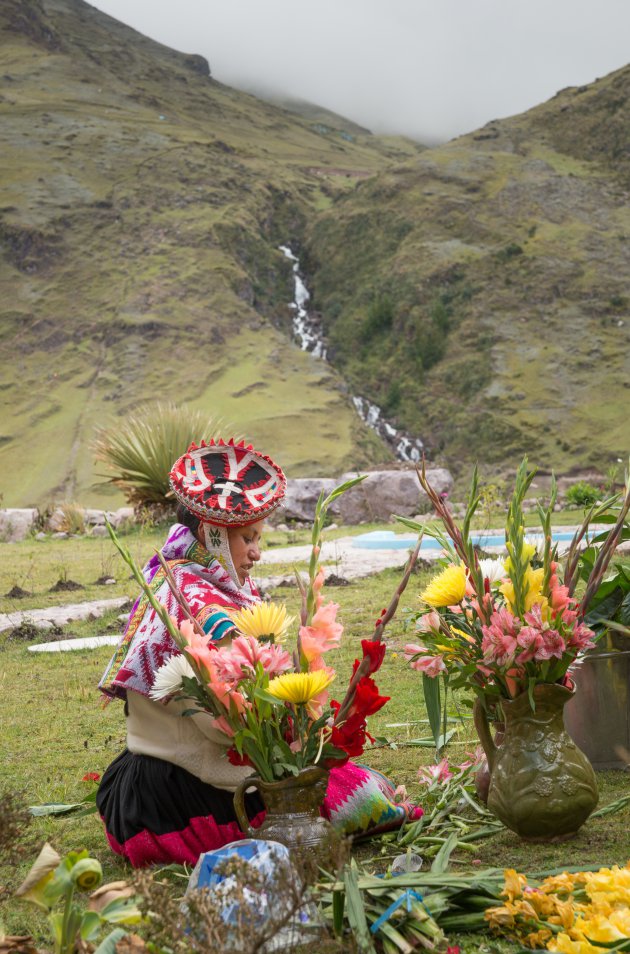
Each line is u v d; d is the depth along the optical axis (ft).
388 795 10.26
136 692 9.80
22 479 352.08
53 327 447.01
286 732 8.74
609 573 12.56
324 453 359.05
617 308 437.99
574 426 376.27
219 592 9.73
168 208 536.83
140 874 6.61
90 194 530.27
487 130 588.91
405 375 440.04
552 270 458.50
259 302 494.59
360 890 7.62
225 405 392.88
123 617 26.21
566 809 9.02
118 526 54.70
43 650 22.63
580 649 9.29
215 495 9.75
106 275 480.64
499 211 509.35
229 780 9.47
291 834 8.39
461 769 11.49
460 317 452.76
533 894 7.34
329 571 32.09
